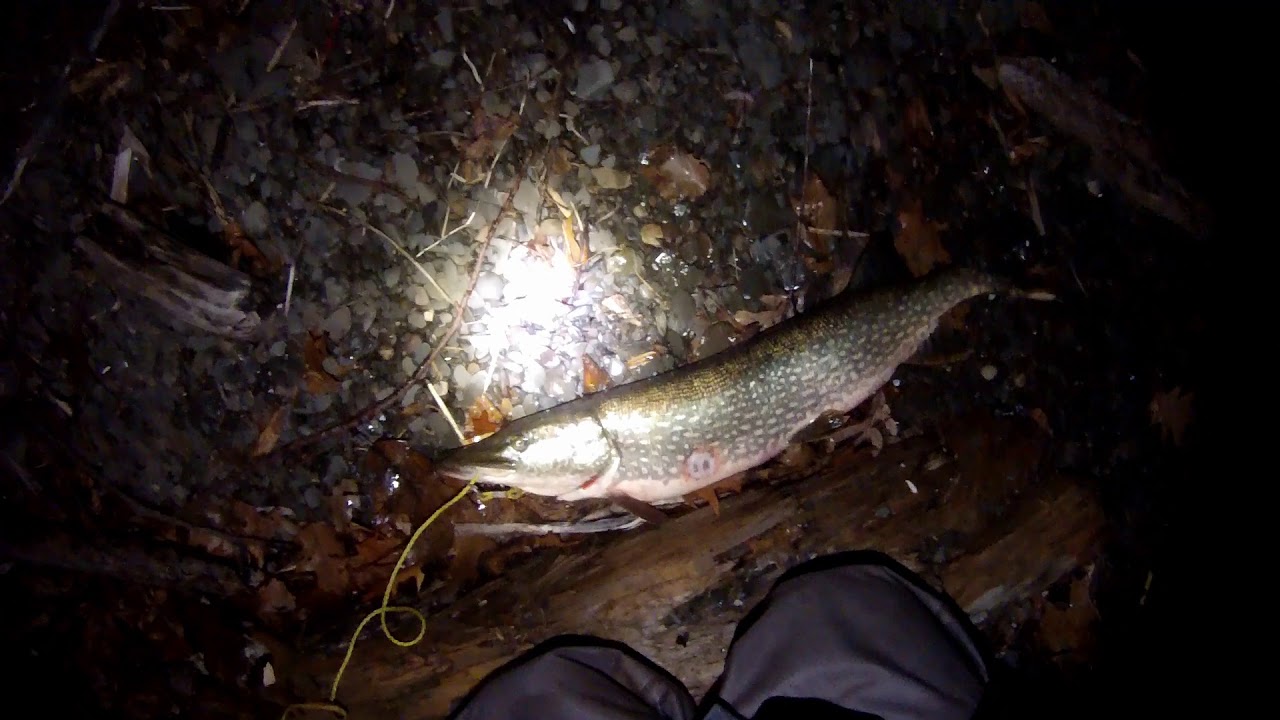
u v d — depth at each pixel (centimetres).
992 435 91
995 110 99
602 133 95
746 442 87
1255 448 97
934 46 99
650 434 85
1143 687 91
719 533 87
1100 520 89
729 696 78
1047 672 89
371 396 94
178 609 90
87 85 90
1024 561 87
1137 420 96
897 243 97
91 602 89
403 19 94
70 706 85
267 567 93
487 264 94
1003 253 98
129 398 92
